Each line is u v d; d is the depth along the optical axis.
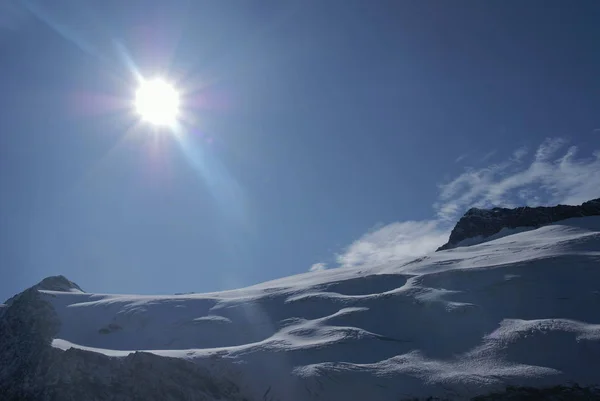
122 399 35.69
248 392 37.88
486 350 40.31
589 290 47.34
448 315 47.47
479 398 34.38
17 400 36.66
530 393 34.19
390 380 37.22
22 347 42.97
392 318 49.38
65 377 37.22
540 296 48.25
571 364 36.34
